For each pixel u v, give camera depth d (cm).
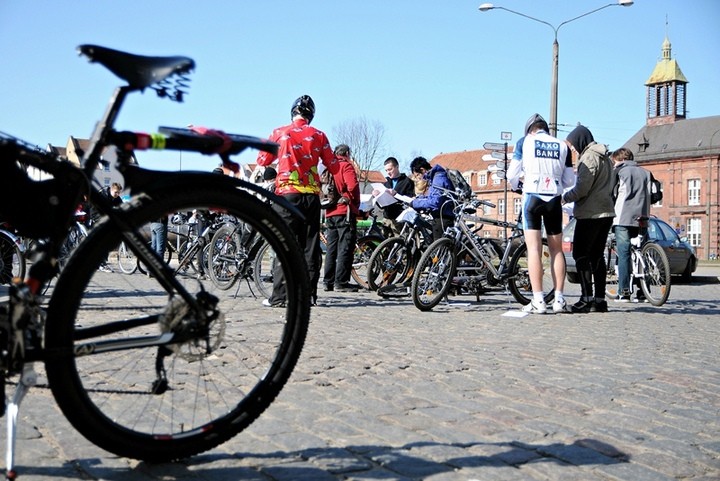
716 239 8194
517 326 667
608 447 303
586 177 791
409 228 948
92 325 252
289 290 281
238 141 263
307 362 463
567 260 1435
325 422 328
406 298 916
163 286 260
